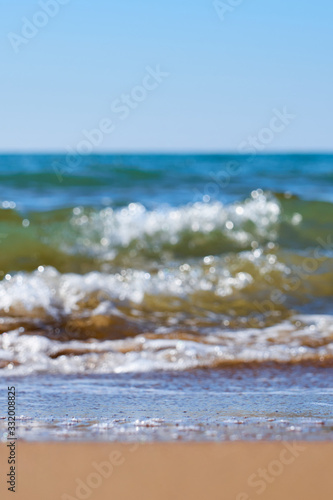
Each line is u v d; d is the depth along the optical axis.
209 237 15.90
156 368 7.28
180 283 11.23
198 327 9.27
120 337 8.59
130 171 28.78
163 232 15.62
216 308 10.46
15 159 57.88
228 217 16.48
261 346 8.26
